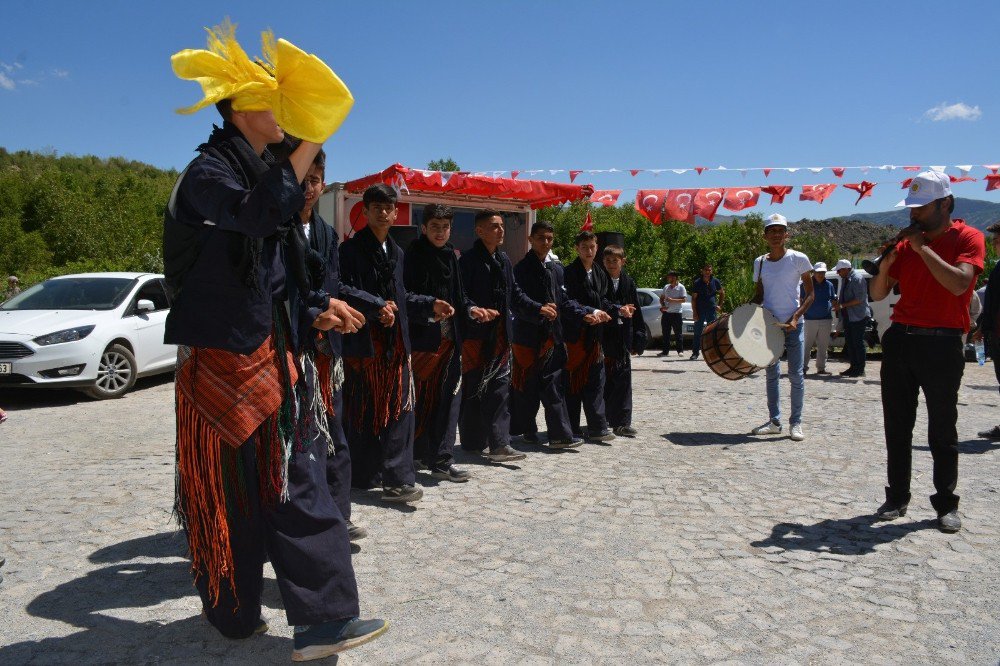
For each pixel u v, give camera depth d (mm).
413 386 4531
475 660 2637
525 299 5875
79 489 4793
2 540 3826
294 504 2480
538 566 3531
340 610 2488
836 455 5996
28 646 2705
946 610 3096
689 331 16984
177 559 3576
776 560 3646
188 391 2398
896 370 4234
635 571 3480
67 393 9367
